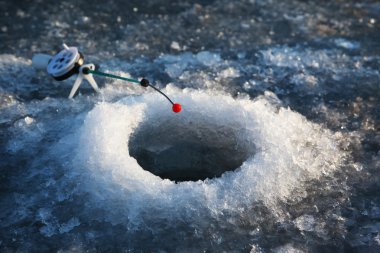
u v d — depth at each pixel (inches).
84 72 114.4
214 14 167.8
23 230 91.7
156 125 112.7
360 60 146.0
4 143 111.6
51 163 105.7
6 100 124.6
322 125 119.8
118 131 104.1
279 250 88.3
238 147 109.1
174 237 89.7
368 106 127.2
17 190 99.8
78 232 91.0
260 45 151.9
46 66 125.2
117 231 90.8
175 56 144.9
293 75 138.3
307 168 104.7
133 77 134.4
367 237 91.2
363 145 113.3
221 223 92.0
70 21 159.9
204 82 133.4
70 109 121.7
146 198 93.7
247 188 96.0
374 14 171.5
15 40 148.9
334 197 99.4
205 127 112.2
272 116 110.0
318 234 91.7
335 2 178.1
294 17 167.6
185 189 94.8
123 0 173.0
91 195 96.6
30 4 167.8
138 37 153.6
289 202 97.4
